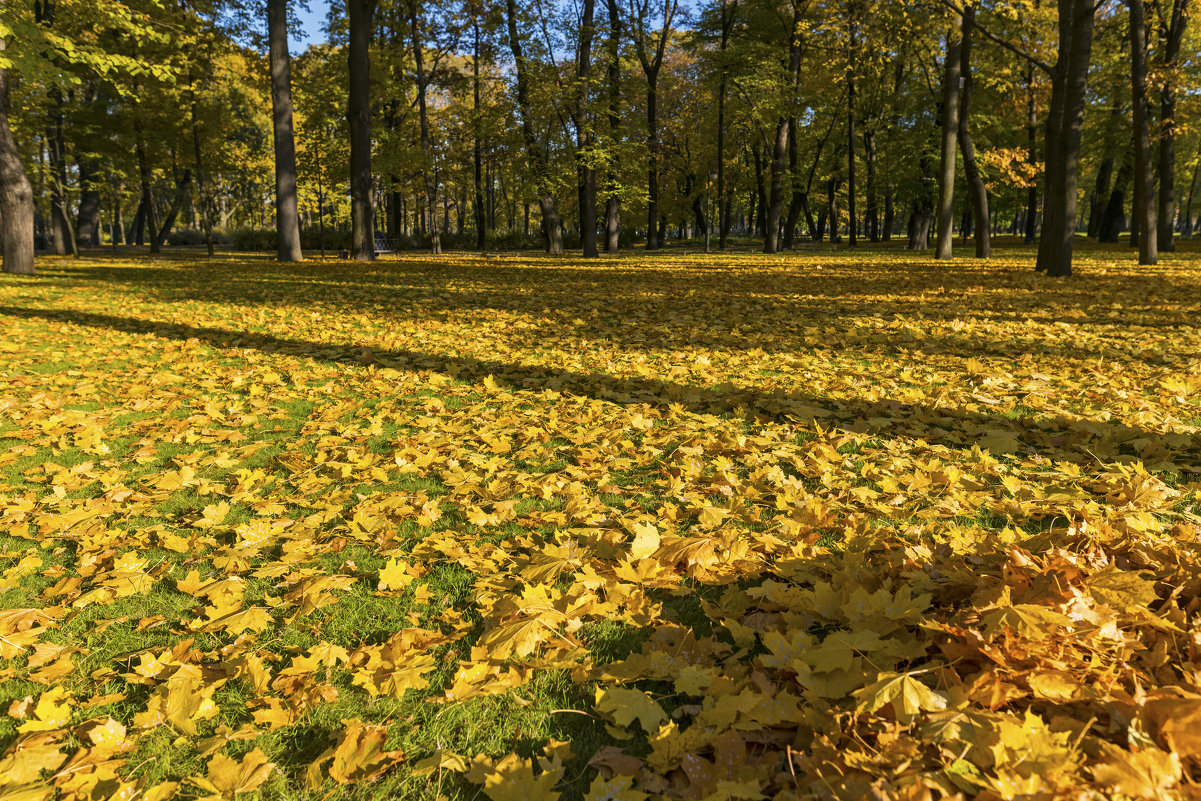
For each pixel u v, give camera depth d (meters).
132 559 2.53
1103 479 2.92
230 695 1.79
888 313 8.54
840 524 2.63
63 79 13.28
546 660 1.84
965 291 10.88
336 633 2.07
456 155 27.48
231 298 11.53
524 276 15.59
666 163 29.86
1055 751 1.22
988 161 18.59
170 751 1.58
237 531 2.74
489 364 6.14
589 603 2.10
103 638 2.09
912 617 1.77
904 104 31.03
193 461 3.66
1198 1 18.88
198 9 23.31
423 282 14.30
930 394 4.61
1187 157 34.53
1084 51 12.47
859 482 3.14
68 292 12.36
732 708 1.50
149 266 20.34
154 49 24.03
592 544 2.55
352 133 22.94
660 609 2.08
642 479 3.31
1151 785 1.14
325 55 27.09
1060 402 4.35
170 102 26.75
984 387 4.75
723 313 8.82
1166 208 21.91
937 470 3.15
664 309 9.34
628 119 27.61
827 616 1.94
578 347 6.81
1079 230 63.28
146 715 1.68
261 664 1.85
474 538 2.67
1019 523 2.59
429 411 4.64
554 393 4.91
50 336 7.79
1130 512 2.51
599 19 23.27
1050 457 3.39
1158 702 1.34
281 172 22.73
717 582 2.24
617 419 4.25
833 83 30.77
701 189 36.97
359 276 16.03
